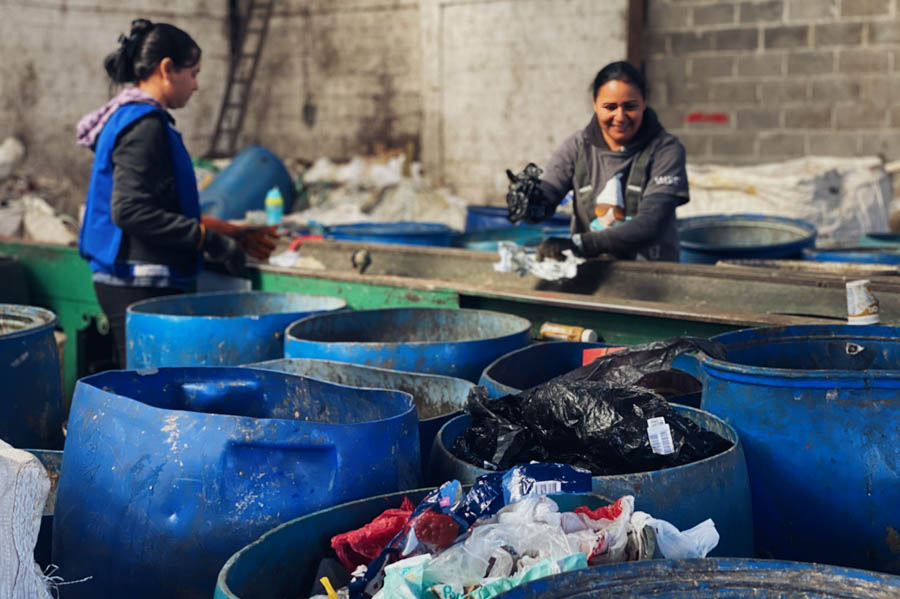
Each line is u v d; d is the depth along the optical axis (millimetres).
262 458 1349
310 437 1365
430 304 2781
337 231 4246
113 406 1423
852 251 3549
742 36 7426
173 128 2975
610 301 2420
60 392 2199
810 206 5895
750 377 1567
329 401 1718
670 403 1874
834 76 7094
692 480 1416
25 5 8883
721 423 1613
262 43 10289
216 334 2391
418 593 1133
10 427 2002
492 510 1259
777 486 1548
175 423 1358
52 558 1480
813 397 1514
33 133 9055
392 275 3191
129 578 1354
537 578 1101
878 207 6070
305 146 10172
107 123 2932
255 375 1755
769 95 7383
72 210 9289
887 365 1855
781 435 1539
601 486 1375
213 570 1327
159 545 1335
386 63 9492
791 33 7215
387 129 9570
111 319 3078
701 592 1097
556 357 2275
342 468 1384
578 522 1240
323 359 2154
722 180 6105
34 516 1148
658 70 7871
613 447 1539
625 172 2812
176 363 2406
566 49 8305
